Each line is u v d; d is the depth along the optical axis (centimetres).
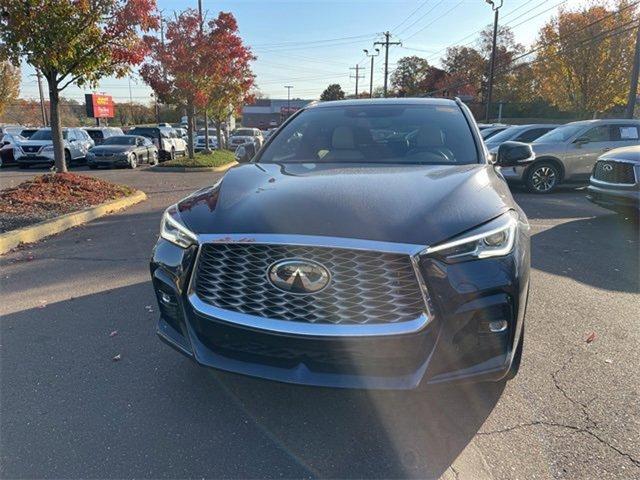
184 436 271
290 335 240
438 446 261
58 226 781
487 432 271
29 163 2036
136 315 434
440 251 237
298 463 249
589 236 730
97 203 970
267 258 246
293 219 251
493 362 248
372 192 278
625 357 353
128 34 1068
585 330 399
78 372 338
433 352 236
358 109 439
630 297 476
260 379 254
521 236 276
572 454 252
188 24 2036
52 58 980
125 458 253
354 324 236
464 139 385
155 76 2109
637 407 291
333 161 375
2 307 456
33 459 253
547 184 1188
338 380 242
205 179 1666
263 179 323
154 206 1052
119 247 678
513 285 249
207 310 259
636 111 4141
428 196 272
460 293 237
